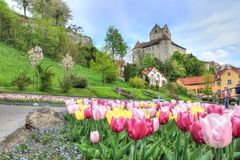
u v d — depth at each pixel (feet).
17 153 20.42
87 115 19.22
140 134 11.59
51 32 275.18
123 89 186.29
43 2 326.85
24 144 22.80
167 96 204.85
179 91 257.55
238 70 357.00
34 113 33.81
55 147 21.66
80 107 23.85
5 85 151.02
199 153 11.44
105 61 233.14
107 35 330.95
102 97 150.10
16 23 269.85
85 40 380.17
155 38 611.88
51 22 283.18
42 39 274.57
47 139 25.03
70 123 29.94
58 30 280.92
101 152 15.64
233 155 11.92
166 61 483.92
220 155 10.54
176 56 511.40
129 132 11.70
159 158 13.02
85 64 299.79
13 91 123.03
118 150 14.44
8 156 18.78
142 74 334.44
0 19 252.83
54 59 263.70
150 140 17.71
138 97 174.19
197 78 388.37
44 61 237.86
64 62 170.71
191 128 10.73
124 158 13.48
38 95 118.32
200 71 501.97
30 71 194.08
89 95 152.46
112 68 236.02
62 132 28.25
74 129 23.40
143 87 242.99
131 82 250.16
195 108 19.07
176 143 13.17
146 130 11.68
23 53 233.35
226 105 53.93
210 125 8.29
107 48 291.79
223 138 8.05
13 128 35.06
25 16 317.01
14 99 93.25
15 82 135.13
